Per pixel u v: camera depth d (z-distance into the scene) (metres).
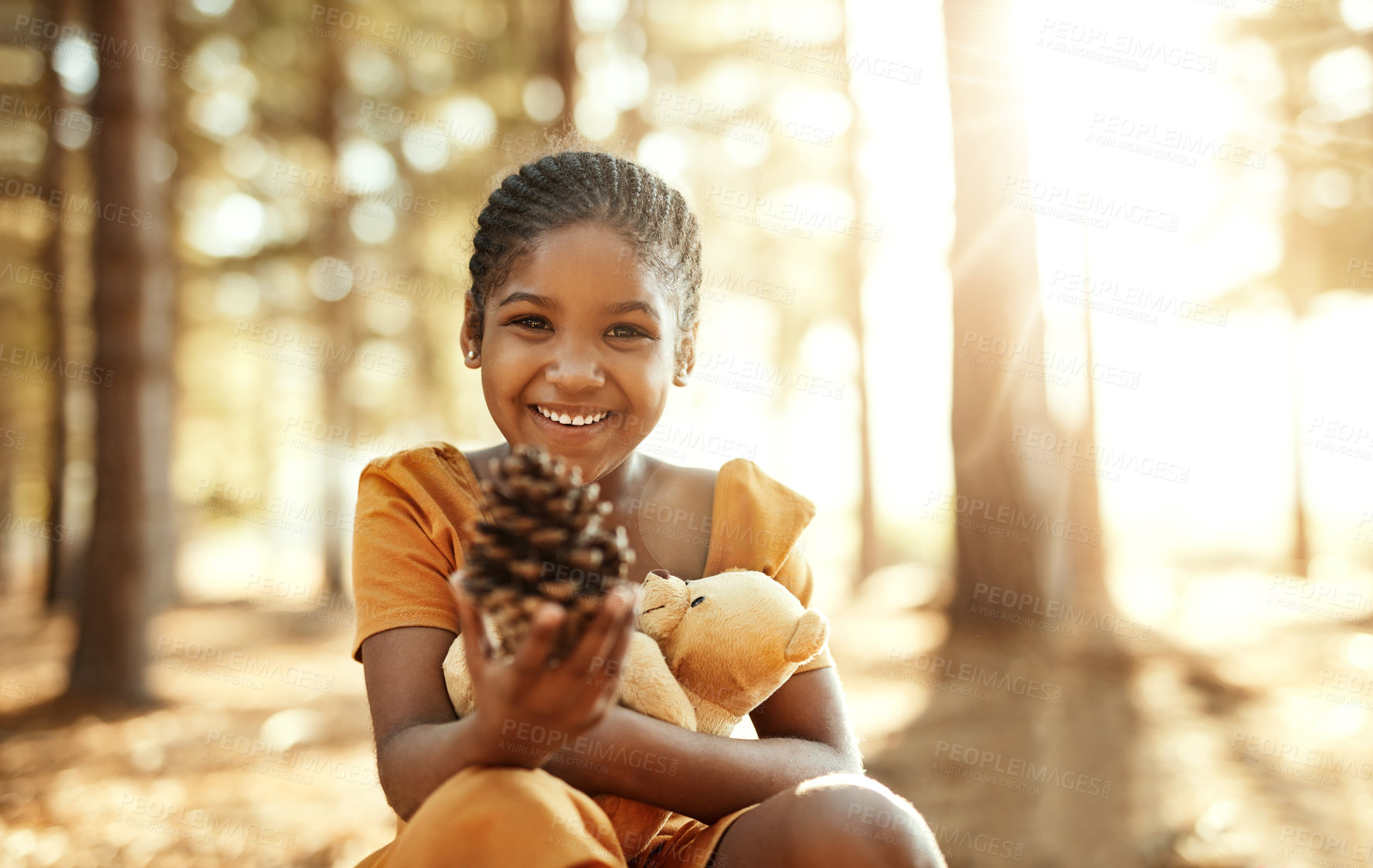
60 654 10.33
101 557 7.01
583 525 0.96
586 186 1.45
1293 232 13.20
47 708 6.66
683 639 1.29
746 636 1.27
